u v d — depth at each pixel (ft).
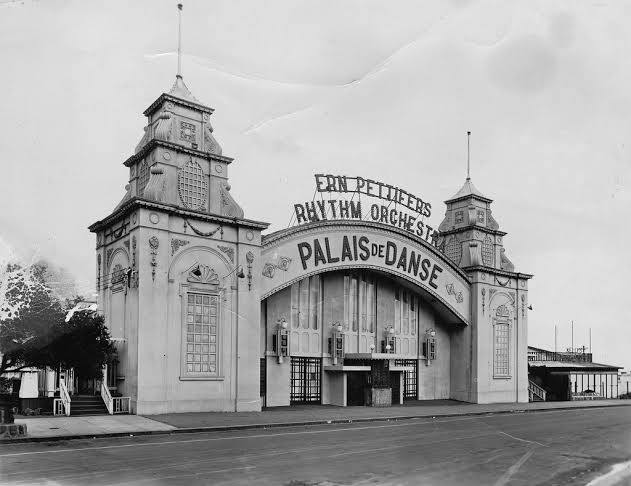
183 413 66.49
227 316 72.38
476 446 44.78
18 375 68.33
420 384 105.81
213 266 71.72
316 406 85.81
